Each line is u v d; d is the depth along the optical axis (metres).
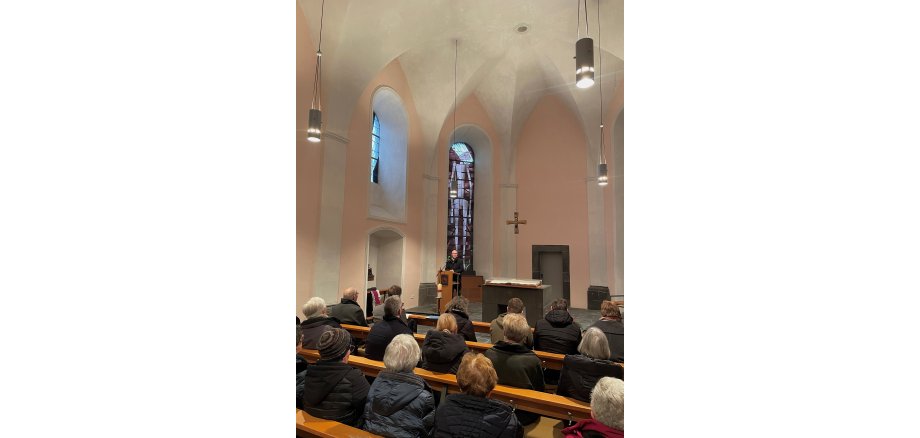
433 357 3.15
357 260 8.73
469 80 11.01
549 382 3.81
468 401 2.03
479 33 9.73
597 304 11.32
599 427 1.85
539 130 12.95
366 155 9.15
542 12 9.02
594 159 11.72
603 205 11.64
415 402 2.20
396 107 10.41
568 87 11.44
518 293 7.36
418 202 11.04
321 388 2.35
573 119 12.44
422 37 8.73
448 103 10.99
